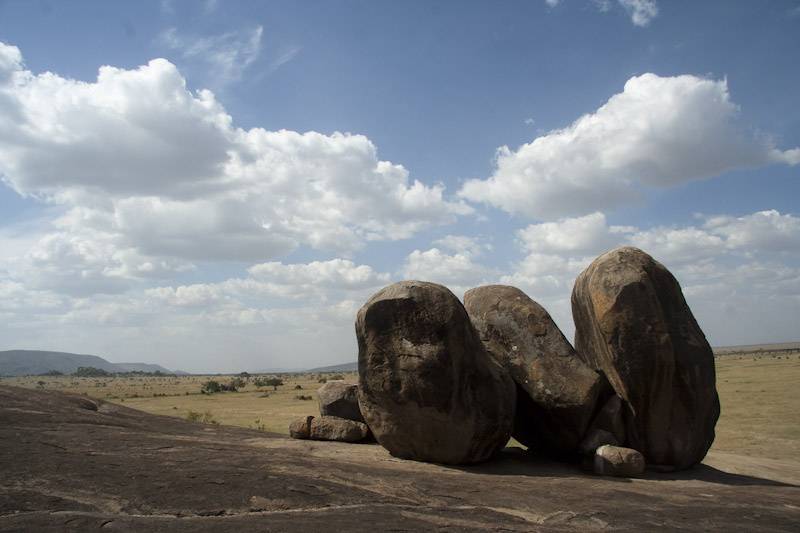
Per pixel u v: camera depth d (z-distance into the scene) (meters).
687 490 10.28
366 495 8.02
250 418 39.94
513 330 13.61
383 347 11.66
